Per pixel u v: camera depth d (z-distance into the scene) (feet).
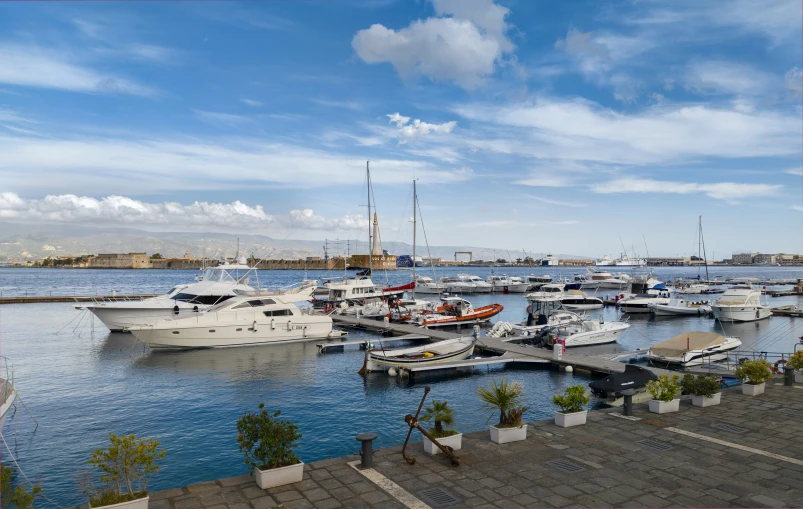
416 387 92.48
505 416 47.03
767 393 64.69
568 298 232.53
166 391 89.45
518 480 37.22
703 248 373.61
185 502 33.22
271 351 128.06
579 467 39.75
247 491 35.04
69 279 595.06
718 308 196.95
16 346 135.95
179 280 577.84
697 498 34.42
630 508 32.91
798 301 297.94
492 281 373.20
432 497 34.35
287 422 37.86
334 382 96.43
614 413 55.52
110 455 31.27
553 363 107.45
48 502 48.98
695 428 49.78
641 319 206.69
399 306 194.80
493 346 123.85
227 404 81.46
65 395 86.74
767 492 35.42
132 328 122.72
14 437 66.03
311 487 35.81
